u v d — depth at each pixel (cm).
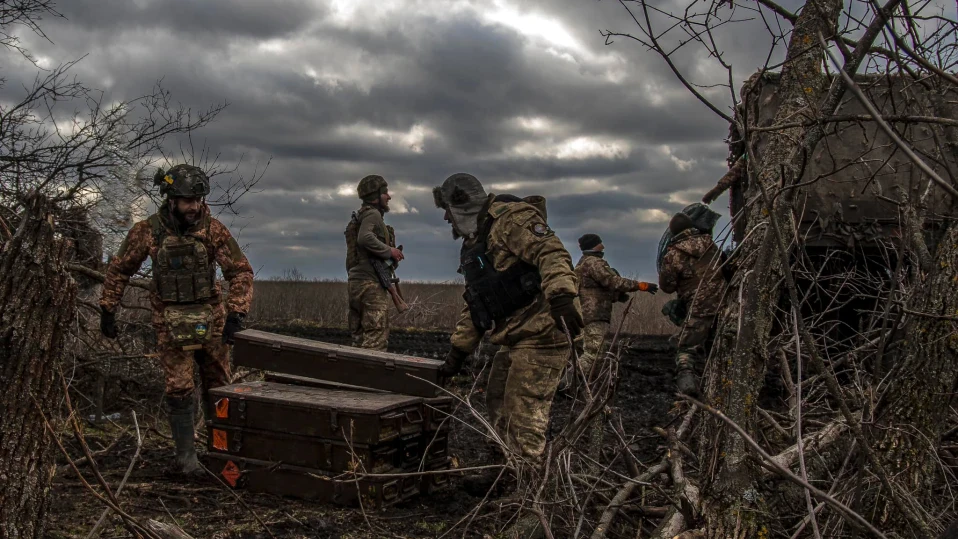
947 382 270
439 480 442
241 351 458
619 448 385
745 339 245
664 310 594
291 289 1834
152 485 418
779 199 242
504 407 408
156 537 252
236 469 420
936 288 271
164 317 445
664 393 762
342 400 412
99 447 495
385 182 741
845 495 280
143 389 643
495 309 403
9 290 233
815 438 314
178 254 449
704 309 534
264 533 349
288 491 408
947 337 269
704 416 281
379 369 438
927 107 258
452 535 357
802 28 246
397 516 386
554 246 385
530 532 323
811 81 257
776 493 302
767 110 508
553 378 402
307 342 470
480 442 560
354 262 736
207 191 455
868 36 206
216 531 348
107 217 654
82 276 645
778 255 249
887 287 410
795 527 289
